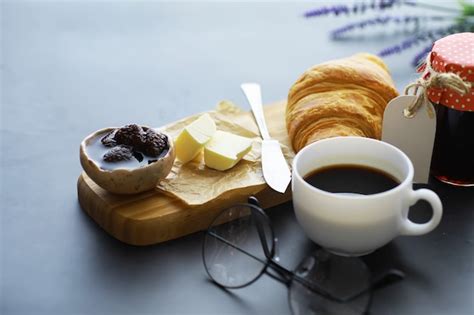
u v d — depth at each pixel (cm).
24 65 96
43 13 111
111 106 87
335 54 97
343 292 57
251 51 99
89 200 68
